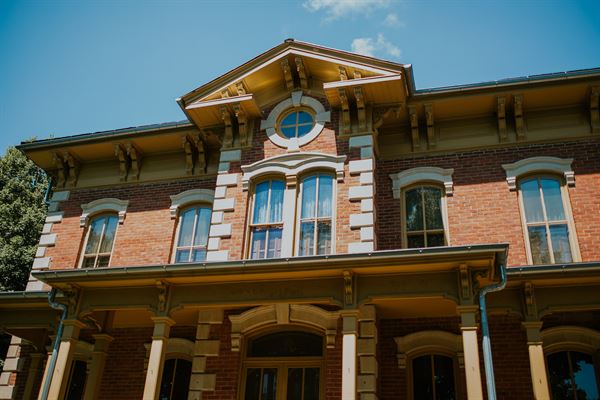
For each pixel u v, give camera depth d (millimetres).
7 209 25062
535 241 11602
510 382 10234
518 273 9461
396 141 13312
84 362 13219
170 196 14406
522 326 10102
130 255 14016
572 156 12070
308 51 13102
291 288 9688
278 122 13375
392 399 10586
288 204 12133
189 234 13953
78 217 15031
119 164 15383
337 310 10531
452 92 12516
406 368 10852
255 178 12703
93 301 10586
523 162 12227
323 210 11984
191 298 10141
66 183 15688
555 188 12016
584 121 12320
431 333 10898
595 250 11125
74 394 12875
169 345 12359
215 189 14047
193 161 14594
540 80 12047
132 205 14695
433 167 12734
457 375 10625
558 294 9648
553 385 10219
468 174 12508
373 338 10023
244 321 10961
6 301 12016
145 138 14703
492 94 12422
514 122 12688
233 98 13094
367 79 12234
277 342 11125
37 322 12055
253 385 10812
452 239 11922
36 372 13062
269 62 13281
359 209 11523
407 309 10695
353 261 9133
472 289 8820
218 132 13664
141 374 12461
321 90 13367
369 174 11859
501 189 12141
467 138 12867
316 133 12805
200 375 10703
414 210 12555
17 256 23359
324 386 10422
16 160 27297
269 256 11828
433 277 9109
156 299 10297
